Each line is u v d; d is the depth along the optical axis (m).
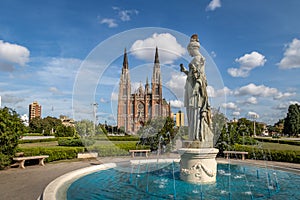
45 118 77.75
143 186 7.68
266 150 15.34
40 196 6.75
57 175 10.27
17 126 12.77
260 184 8.24
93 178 8.91
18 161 12.77
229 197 6.63
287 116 60.62
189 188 7.41
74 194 6.87
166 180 8.35
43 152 14.23
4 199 6.70
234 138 18.00
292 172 10.48
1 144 11.99
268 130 86.12
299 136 60.47
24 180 9.27
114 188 7.55
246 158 15.92
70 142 21.53
